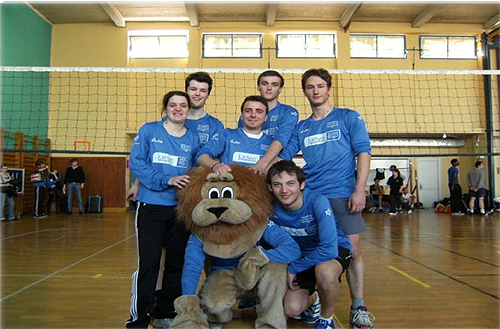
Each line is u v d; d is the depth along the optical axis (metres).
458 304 2.73
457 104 12.89
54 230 7.35
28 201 11.22
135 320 2.23
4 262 4.28
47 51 12.42
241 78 12.65
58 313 2.54
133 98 12.61
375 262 4.26
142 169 2.31
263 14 12.45
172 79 12.74
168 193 2.35
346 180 2.46
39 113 11.75
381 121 12.74
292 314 2.23
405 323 2.35
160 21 12.73
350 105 12.74
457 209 11.39
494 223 8.55
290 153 2.61
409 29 12.97
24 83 10.98
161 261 2.56
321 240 2.12
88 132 12.36
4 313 2.54
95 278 3.53
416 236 6.44
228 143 2.62
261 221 2.19
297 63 12.85
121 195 12.37
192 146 2.49
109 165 12.39
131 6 11.79
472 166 13.11
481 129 12.78
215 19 12.69
